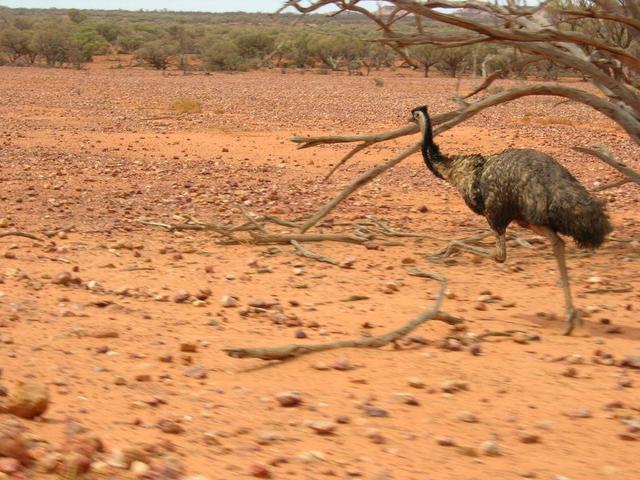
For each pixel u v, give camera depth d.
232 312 13.16
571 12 16.42
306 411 8.86
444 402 9.29
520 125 50.19
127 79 104.06
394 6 17.55
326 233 20.38
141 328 11.95
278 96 78.19
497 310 13.73
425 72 131.50
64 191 25.64
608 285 15.57
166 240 19.20
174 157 34.16
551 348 11.56
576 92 18.75
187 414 8.62
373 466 7.43
